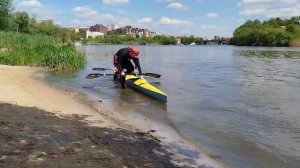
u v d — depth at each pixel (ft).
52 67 71.51
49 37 120.78
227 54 173.68
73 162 18.01
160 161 20.17
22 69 65.10
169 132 26.96
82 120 27.76
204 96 43.65
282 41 338.13
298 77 66.18
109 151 20.42
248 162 21.24
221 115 33.22
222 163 20.90
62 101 35.68
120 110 34.32
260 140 25.54
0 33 110.83
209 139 25.57
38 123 24.54
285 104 38.75
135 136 24.79
